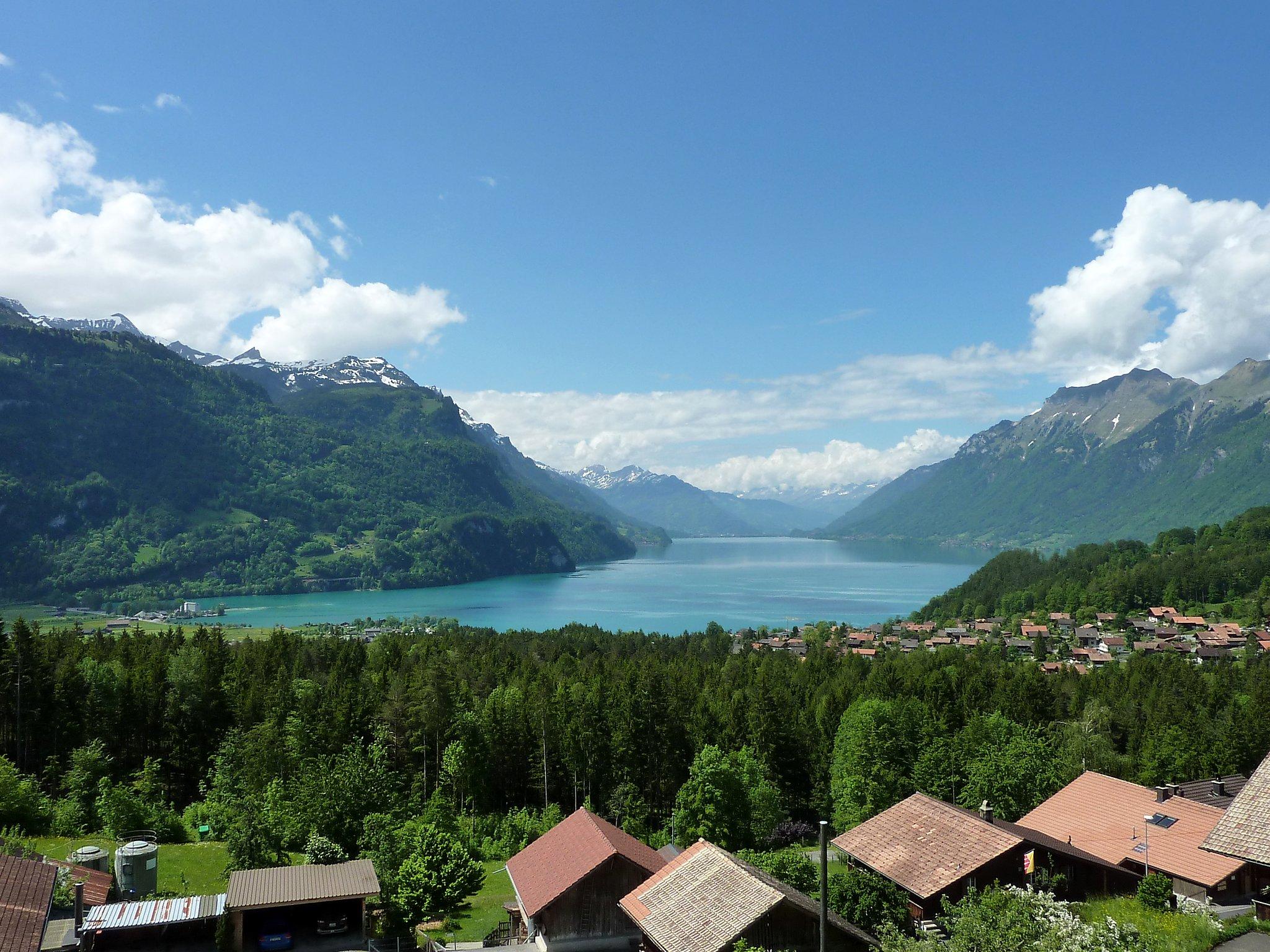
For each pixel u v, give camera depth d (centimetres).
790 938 4125
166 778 10669
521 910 5553
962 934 3288
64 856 6994
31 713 10075
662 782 11200
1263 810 3112
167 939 4759
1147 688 14338
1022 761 9212
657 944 4191
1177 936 3180
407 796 10188
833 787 10256
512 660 16400
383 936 5300
